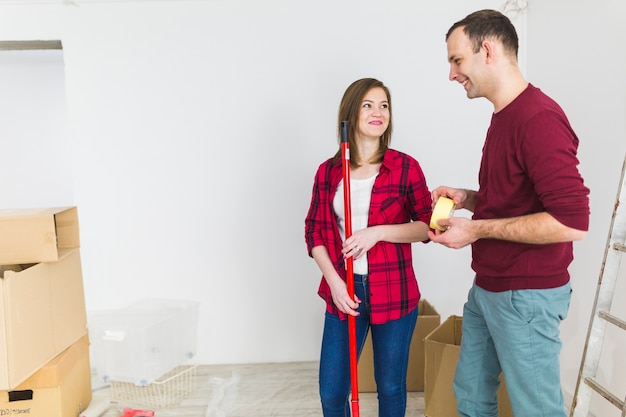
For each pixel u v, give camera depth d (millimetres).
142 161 2859
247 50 2809
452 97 2850
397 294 1770
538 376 1497
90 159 2848
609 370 2016
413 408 2400
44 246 2090
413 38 2811
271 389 2639
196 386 2703
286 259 2938
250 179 2889
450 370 2191
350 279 1717
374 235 1718
